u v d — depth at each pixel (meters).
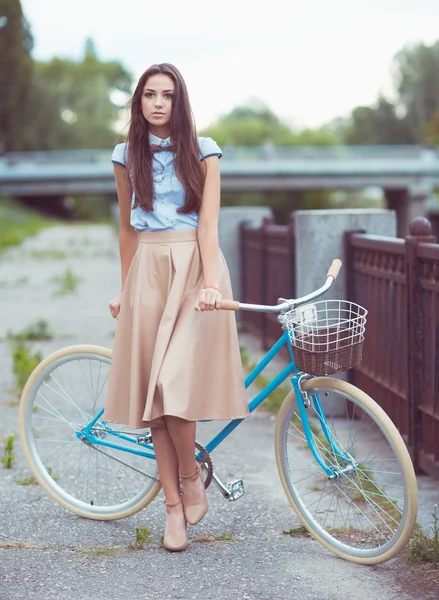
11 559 3.85
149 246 3.93
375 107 138.00
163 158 3.90
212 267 3.83
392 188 65.56
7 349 10.40
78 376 7.18
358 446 5.10
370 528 4.23
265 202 105.00
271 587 3.56
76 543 4.12
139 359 3.87
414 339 5.25
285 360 8.91
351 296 6.81
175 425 3.85
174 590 3.52
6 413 7.05
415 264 5.20
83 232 55.06
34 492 4.94
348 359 3.62
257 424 6.69
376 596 3.46
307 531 4.26
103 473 5.13
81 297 16.67
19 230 52.66
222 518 4.50
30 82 87.00
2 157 67.62
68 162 66.94
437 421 5.04
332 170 62.81
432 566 3.76
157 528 4.35
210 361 3.90
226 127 130.25
